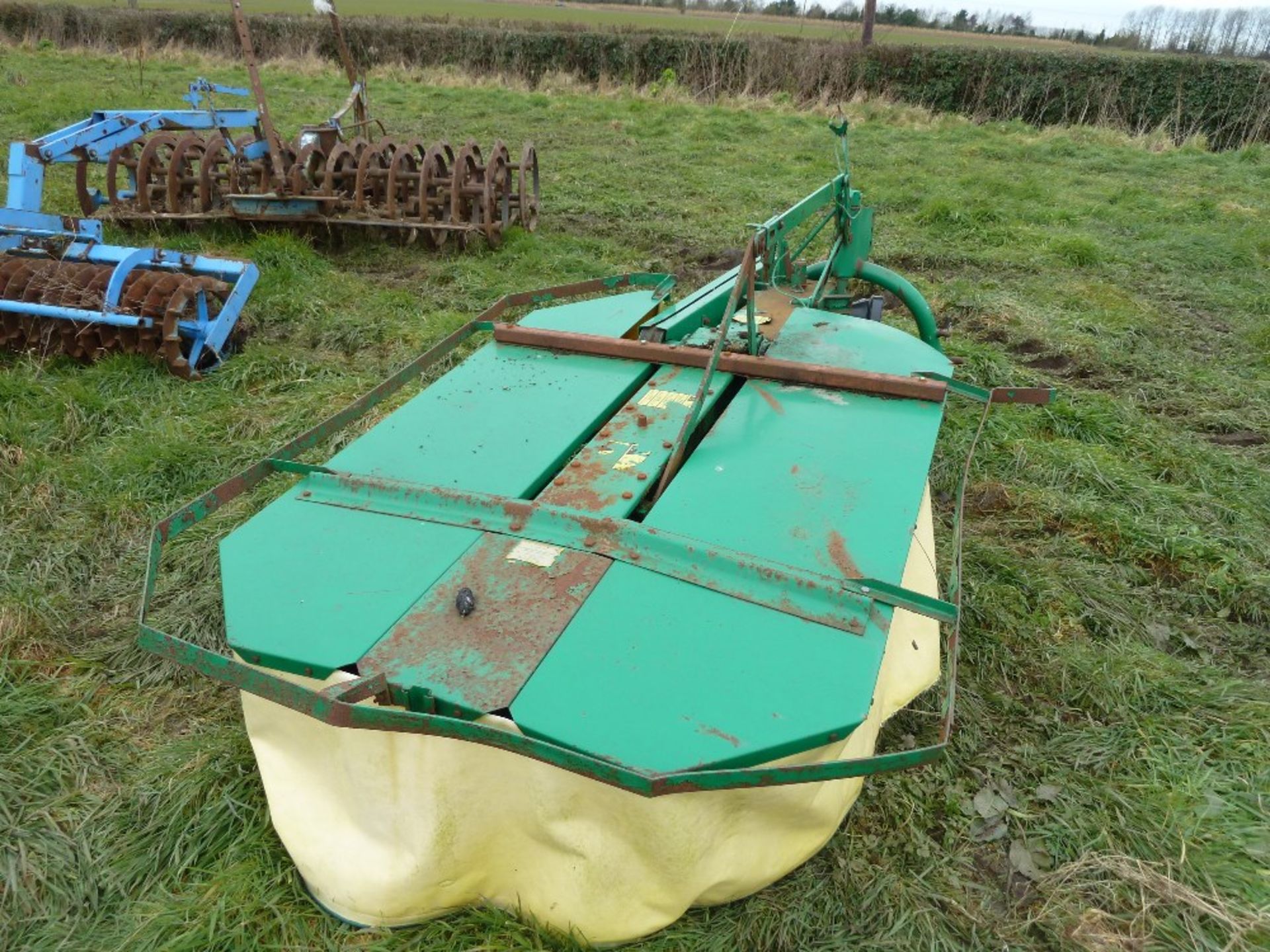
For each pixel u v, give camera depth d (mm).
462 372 3125
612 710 1767
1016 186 10914
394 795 2123
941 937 2301
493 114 15266
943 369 3045
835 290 4410
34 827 2533
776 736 1702
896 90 18172
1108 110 17047
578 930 2145
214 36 21578
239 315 5449
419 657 1908
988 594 3609
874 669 1838
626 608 1985
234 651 2020
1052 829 2617
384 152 8039
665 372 3047
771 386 2918
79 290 5242
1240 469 4688
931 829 2639
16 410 4688
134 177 8211
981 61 17531
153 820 2549
